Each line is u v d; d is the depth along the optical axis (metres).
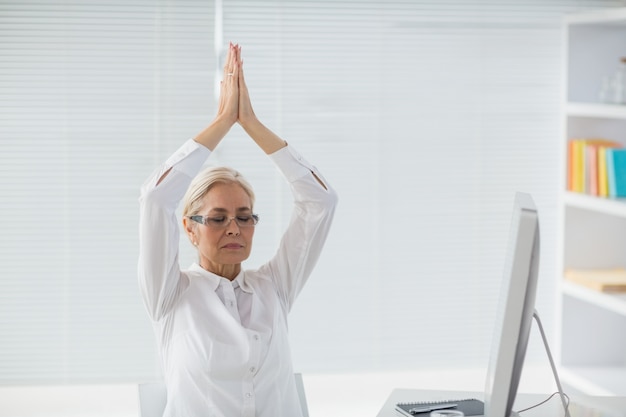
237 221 2.84
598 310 4.96
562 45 4.90
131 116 4.68
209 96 4.71
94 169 4.68
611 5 5.02
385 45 4.82
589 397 2.94
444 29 4.86
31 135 4.62
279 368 2.83
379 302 4.94
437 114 4.90
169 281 2.78
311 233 2.98
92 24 4.61
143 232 2.73
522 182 5.01
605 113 4.40
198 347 2.75
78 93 4.63
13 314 4.68
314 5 4.75
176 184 2.74
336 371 4.93
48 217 4.67
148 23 4.64
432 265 4.96
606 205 4.40
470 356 5.03
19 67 4.59
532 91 4.98
